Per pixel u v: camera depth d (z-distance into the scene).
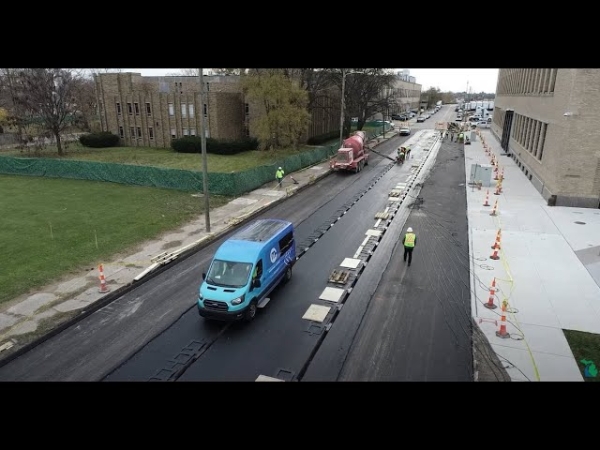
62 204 27.17
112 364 11.91
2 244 20.22
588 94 23.94
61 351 12.52
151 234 21.77
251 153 48.59
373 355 12.08
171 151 51.09
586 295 15.22
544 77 31.11
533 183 32.12
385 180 35.09
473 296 15.23
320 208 27.06
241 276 13.72
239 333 13.28
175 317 14.32
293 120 44.56
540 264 17.75
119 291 15.95
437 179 35.19
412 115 111.94
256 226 16.56
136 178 32.28
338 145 48.97
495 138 62.22
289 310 14.56
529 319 13.70
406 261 18.41
